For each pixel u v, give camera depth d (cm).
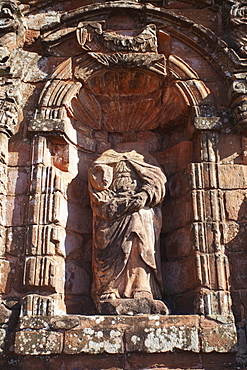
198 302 585
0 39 705
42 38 709
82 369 554
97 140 730
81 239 670
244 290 595
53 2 746
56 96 679
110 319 569
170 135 735
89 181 662
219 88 690
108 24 724
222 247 610
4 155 650
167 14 712
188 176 644
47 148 661
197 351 551
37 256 604
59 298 603
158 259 629
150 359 554
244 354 560
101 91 723
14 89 676
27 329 569
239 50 693
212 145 650
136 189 645
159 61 697
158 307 587
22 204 641
